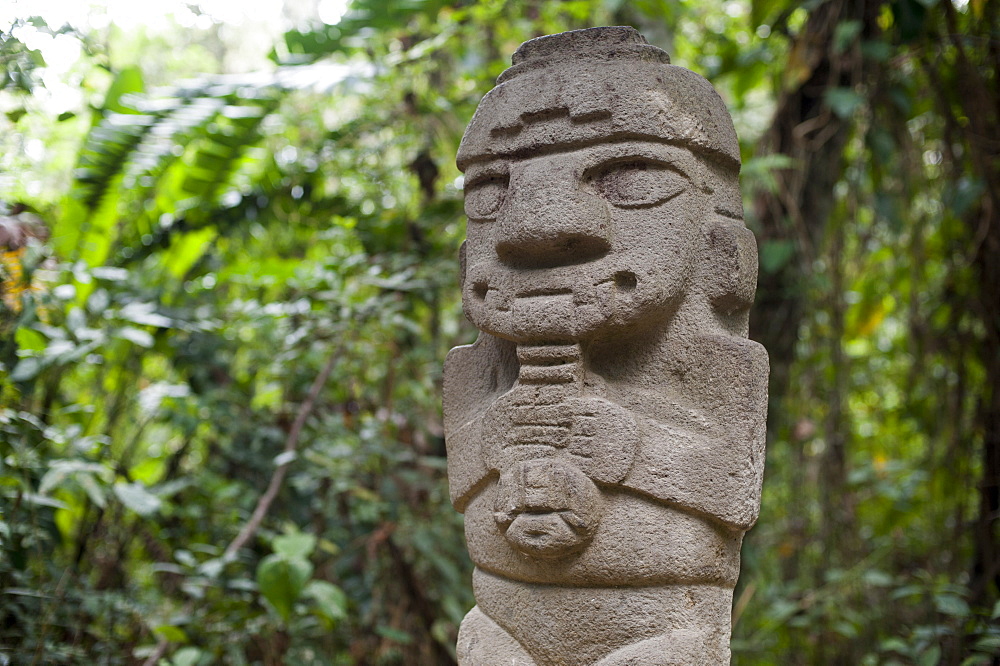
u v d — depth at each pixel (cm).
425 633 409
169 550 422
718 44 518
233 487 412
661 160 226
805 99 426
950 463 416
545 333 227
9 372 335
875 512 515
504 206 235
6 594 324
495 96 241
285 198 461
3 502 328
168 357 461
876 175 434
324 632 411
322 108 501
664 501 222
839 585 444
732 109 511
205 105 436
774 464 499
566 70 234
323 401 439
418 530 397
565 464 223
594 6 444
